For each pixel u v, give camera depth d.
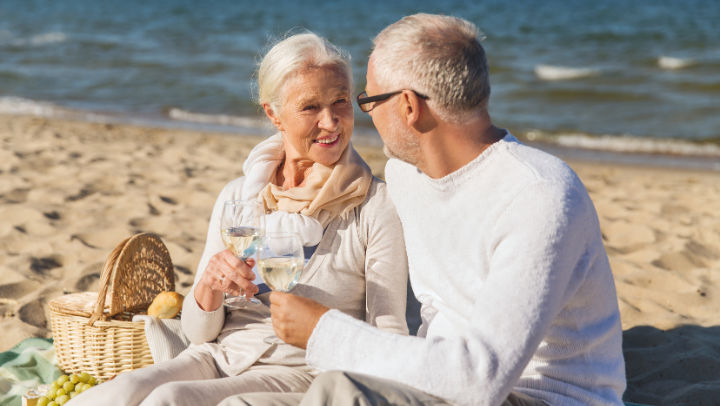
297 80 2.03
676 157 9.33
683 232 4.92
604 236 4.93
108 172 6.43
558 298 1.44
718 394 2.72
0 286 3.61
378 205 2.09
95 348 2.60
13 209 4.96
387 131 1.72
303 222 2.05
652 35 21.39
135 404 1.75
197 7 35.72
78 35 21.86
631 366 3.05
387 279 2.04
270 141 2.32
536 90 13.83
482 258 1.63
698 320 3.47
